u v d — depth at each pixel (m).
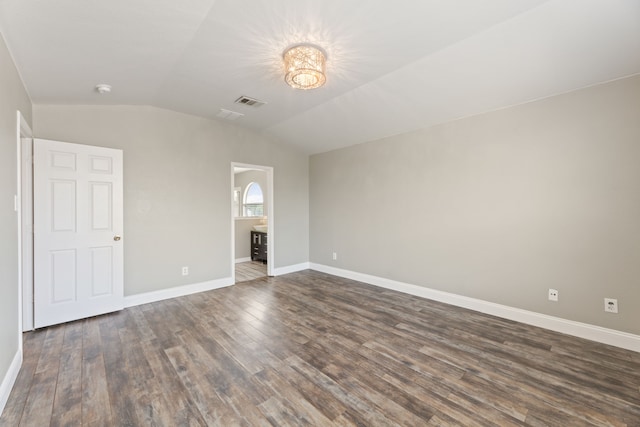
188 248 3.98
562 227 2.68
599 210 2.48
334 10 1.86
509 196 3.00
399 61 2.53
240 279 4.78
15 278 2.09
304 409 1.70
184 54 2.34
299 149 5.26
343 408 1.71
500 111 3.06
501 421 1.60
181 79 2.83
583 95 2.54
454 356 2.29
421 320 3.03
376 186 4.37
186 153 3.95
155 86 2.96
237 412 1.68
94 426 1.57
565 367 2.12
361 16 1.93
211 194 4.20
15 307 2.07
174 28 1.96
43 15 1.68
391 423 1.59
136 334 2.71
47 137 2.99
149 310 3.34
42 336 2.65
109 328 2.83
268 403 1.75
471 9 1.88
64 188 2.95
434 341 2.55
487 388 1.89
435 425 1.57
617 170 2.40
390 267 4.20
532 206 2.85
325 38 2.19
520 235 2.94
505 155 3.02
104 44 2.07
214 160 4.23
